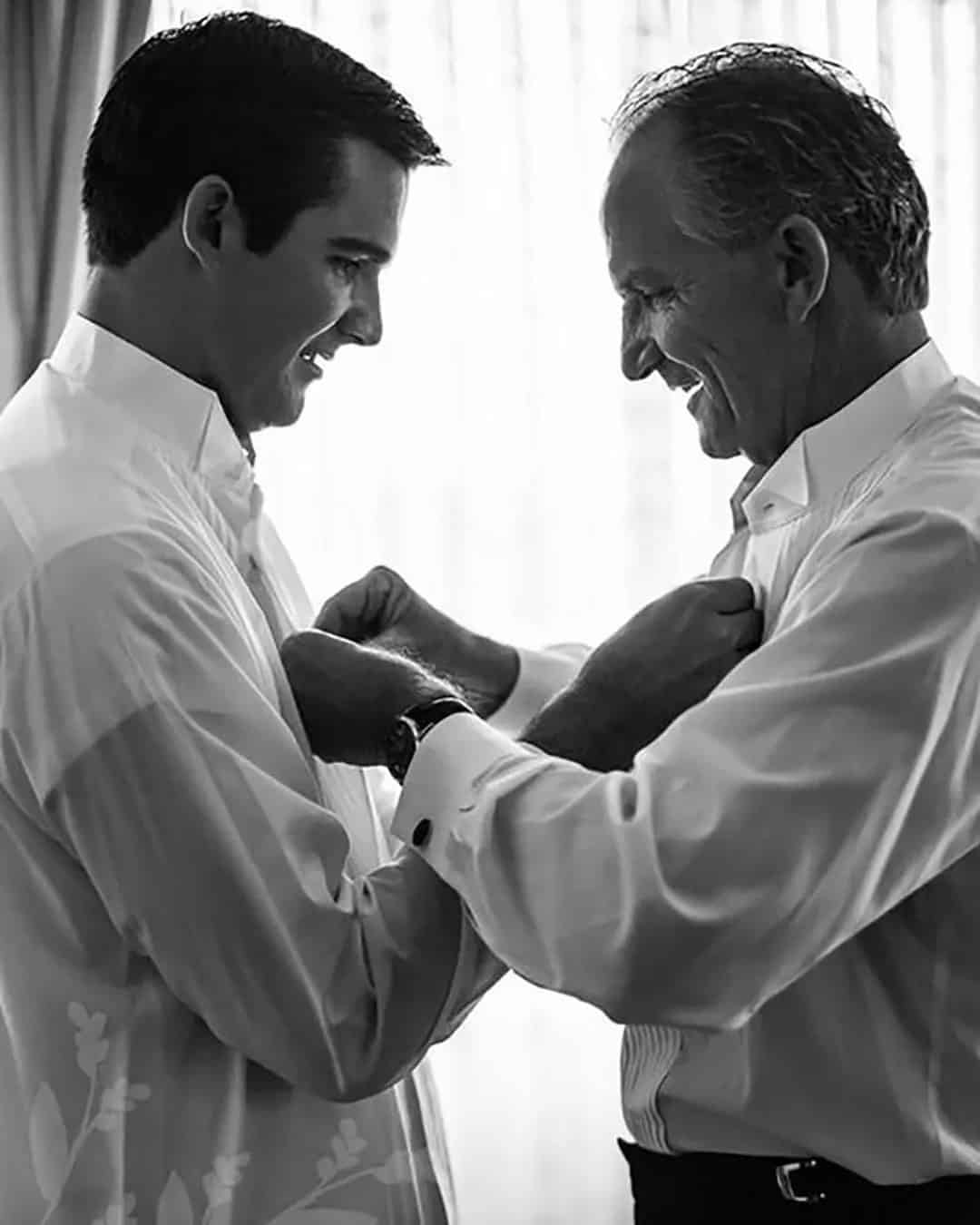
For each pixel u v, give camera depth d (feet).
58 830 4.24
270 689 4.50
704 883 3.70
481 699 5.60
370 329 4.83
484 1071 8.69
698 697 4.37
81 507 4.33
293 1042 4.13
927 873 3.93
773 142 4.16
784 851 3.72
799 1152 4.16
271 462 8.92
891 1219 4.10
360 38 9.09
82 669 4.14
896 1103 4.09
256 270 4.61
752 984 3.73
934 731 3.83
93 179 4.73
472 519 9.04
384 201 4.71
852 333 4.28
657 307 4.35
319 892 4.19
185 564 4.33
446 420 9.02
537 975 3.89
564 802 3.91
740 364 4.29
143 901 4.11
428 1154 4.79
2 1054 4.35
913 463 4.16
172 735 4.13
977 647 3.92
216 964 4.11
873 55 9.71
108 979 4.30
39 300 8.41
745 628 4.42
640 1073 4.43
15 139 8.47
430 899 4.35
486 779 4.09
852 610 3.87
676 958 3.69
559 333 9.15
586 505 9.12
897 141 4.32
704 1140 4.27
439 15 9.10
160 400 4.65
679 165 4.22
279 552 5.26
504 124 9.14
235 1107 4.31
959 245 9.78
